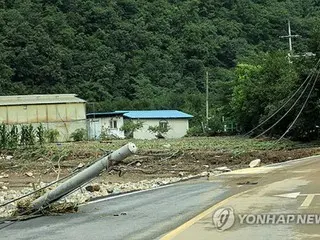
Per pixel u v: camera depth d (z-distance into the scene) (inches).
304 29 3361.2
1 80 2938.0
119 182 852.0
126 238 350.9
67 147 1534.2
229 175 773.3
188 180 759.7
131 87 3329.2
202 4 3814.0
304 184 573.9
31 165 1219.9
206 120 2564.0
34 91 3034.0
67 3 3622.0
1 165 1227.2
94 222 425.1
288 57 1996.8
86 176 497.7
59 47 3250.5
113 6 3683.6
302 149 1350.9
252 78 2106.3
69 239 359.9
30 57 3093.0
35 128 2005.4
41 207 496.1
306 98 1612.9
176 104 3120.1
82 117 2372.0
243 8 3759.8
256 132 2021.4
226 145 1502.2
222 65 3496.6
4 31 3186.5
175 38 3627.0
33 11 3405.5
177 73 3420.3
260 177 701.9
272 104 1839.3
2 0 3425.2
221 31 3614.7
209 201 500.4
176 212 449.1
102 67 3299.7
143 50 3531.0
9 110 2218.3
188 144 1593.3
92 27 3558.1
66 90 3127.5
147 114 2655.0
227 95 2411.4
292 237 319.0
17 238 378.6
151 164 1136.8
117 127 2556.6
